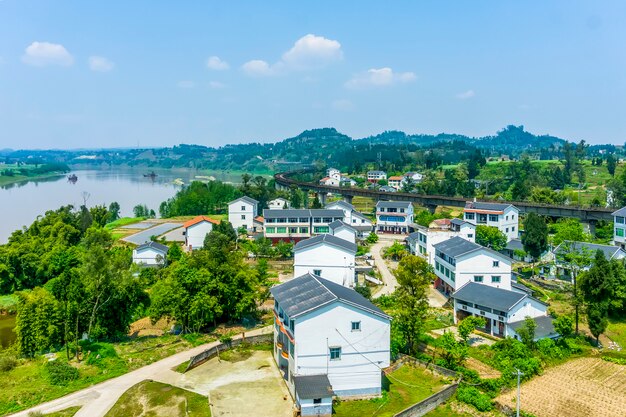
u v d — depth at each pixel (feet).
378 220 426.51
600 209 353.10
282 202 490.90
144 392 138.21
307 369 135.54
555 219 390.21
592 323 180.96
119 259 194.90
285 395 138.31
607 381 150.30
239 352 170.19
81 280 178.50
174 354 167.32
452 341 158.40
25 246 286.87
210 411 127.95
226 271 198.49
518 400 128.57
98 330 178.19
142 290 200.85
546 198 447.01
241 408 130.31
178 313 186.91
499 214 349.20
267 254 324.19
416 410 129.49
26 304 171.83
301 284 163.32
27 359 164.04
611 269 194.90
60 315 172.14
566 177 605.31
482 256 219.82
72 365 155.74
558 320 177.78
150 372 152.46
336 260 243.60
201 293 187.52
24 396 134.21
